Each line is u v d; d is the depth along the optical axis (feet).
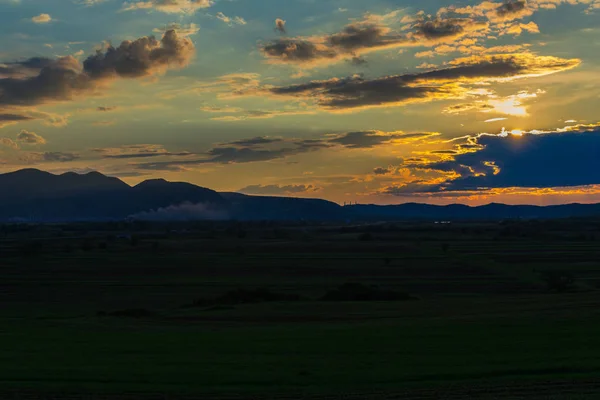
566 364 108.47
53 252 546.67
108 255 515.91
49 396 95.25
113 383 102.06
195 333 157.48
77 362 117.29
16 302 284.61
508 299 244.42
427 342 132.77
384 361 115.34
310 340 139.74
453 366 110.01
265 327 173.17
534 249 563.89
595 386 95.35
